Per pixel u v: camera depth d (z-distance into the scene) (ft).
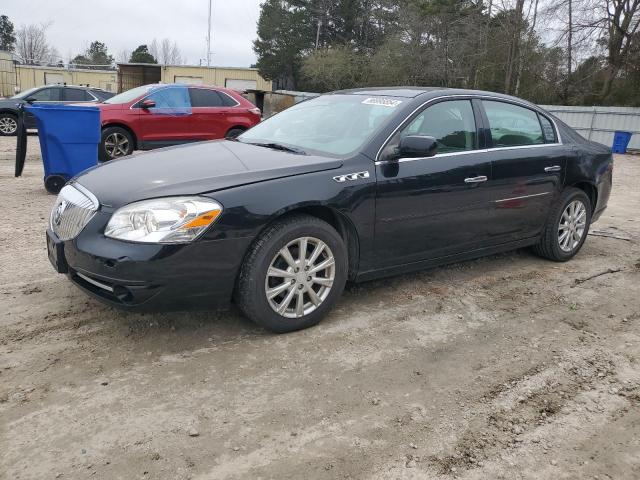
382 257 12.92
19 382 9.66
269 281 11.28
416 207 13.06
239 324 12.09
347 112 14.26
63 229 11.10
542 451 8.47
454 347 11.62
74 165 24.43
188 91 37.32
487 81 113.19
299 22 178.60
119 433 8.45
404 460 8.13
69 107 23.73
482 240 14.92
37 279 14.29
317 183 11.50
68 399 9.23
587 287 15.44
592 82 97.35
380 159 12.53
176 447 8.19
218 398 9.43
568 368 10.94
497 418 9.23
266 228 11.01
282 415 9.05
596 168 17.72
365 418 9.07
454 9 117.91
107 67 162.61
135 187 10.62
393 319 12.78
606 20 90.27
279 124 15.35
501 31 108.47
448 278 15.62
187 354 10.80
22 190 25.80
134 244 9.89
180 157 12.56
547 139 16.62
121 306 10.20
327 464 7.98
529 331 12.52
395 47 126.82
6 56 124.47
